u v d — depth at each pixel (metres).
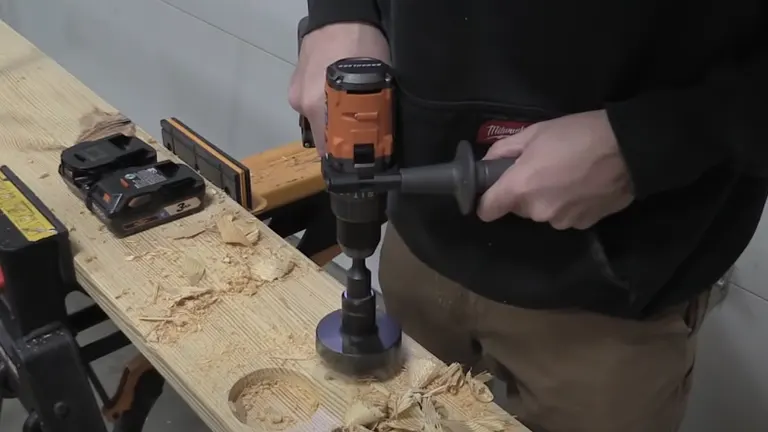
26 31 2.46
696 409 1.25
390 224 0.92
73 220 0.76
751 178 0.72
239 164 0.92
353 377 0.62
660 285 0.71
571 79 0.63
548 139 0.57
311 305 0.68
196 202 0.78
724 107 0.58
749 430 1.19
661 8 0.59
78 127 0.91
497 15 0.63
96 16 2.07
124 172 0.78
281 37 1.52
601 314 0.75
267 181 1.02
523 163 0.57
